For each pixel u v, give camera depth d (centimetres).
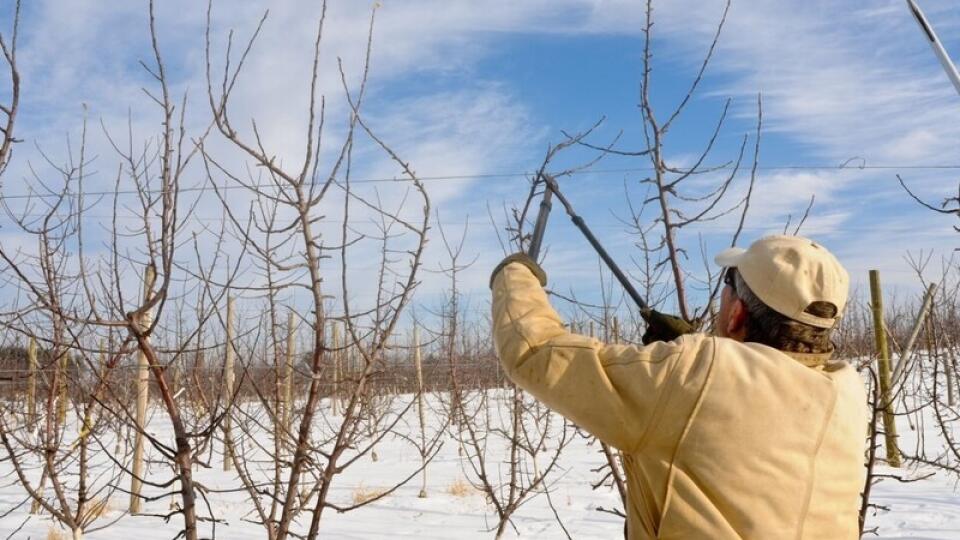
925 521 772
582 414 148
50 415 434
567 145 311
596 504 934
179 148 278
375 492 998
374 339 317
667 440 144
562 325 162
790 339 155
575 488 1037
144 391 722
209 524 800
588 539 761
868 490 383
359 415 354
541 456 1314
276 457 332
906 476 1007
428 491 1023
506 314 161
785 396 145
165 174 276
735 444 141
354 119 303
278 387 360
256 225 311
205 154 291
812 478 143
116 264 310
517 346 155
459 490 1002
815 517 142
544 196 222
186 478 282
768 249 160
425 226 312
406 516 873
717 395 143
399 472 1208
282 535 295
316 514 299
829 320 155
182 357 402
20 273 273
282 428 337
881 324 776
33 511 791
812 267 156
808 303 153
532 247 215
